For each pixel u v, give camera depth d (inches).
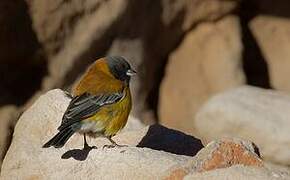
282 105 715.4
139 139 453.4
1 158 622.8
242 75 829.2
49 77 714.2
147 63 788.0
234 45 836.0
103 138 442.6
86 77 430.9
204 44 833.5
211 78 825.5
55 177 386.0
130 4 743.1
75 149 402.9
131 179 374.6
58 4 697.0
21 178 393.7
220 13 833.5
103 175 380.5
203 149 365.1
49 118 435.8
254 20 874.8
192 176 342.0
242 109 705.6
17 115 689.0
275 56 876.0
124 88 427.2
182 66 828.6
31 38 693.3
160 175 369.4
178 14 804.0
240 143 365.7
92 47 728.3
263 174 339.6
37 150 407.8
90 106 415.8
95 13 725.9
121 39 749.9
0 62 691.4
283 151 681.6
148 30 776.3
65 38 712.4
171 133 457.7
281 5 879.1
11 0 663.8
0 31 670.5
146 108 803.4
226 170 340.8
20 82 706.2
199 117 722.2
